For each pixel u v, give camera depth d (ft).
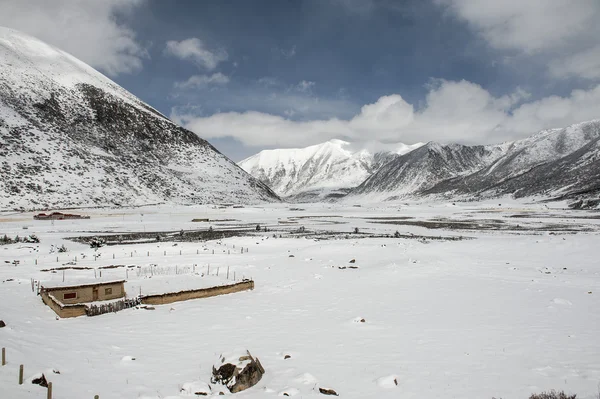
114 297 57.57
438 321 46.16
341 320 47.26
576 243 110.93
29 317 46.55
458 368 32.37
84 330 42.57
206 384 28.43
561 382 29.25
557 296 57.77
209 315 49.98
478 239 144.25
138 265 89.35
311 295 61.62
